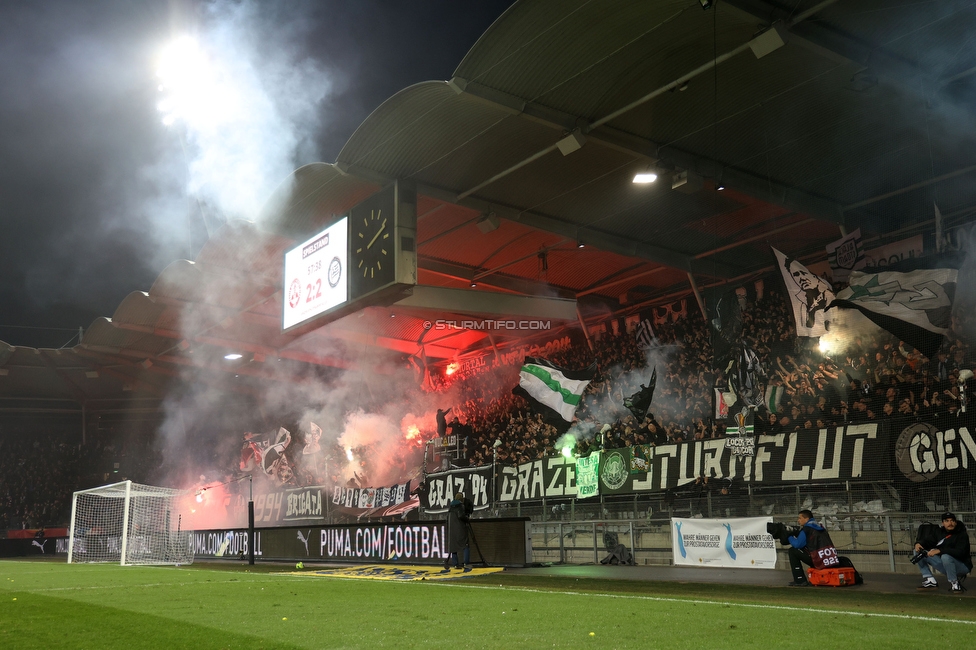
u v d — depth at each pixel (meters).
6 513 44.38
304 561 21.95
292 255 26.84
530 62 16.41
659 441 23.33
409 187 21.52
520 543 16.61
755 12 14.16
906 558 14.27
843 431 17.67
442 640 6.48
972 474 15.30
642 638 6.47
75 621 7.98
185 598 10.44
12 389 46.31
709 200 22.86
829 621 7.47
